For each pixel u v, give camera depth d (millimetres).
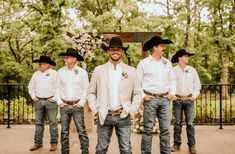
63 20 21766
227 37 25781
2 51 24859
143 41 8617
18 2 22453
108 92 4438
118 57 4422
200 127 9305
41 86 6496
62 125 5730
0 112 11758
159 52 5410
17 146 6957
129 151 4457
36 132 6652
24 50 25578
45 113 6680
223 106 11719
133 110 4426
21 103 11977
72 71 5695
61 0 20609
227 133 8430
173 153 6363
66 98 5668
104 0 21703
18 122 10102
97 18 19312
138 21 20625
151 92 5395
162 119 5438
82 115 5711
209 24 26734
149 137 5441
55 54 20344
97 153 4504
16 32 22859
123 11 19891
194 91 6309
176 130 6445
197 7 25812
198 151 6574
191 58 26000
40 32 20516
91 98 4547
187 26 23891
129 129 4484
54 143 6555
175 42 22219
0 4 22859
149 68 5402
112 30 19531
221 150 6668
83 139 5715
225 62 26547
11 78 24094
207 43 25312
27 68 24938
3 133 8367
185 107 6340
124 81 4414
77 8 22906
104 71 4477
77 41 8234
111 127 4496
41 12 21812
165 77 5422
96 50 18969
